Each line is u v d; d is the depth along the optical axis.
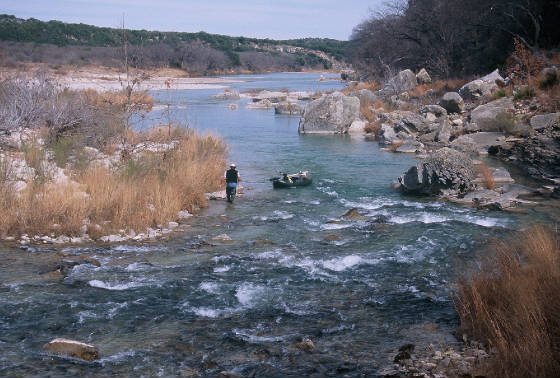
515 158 20.91
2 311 7.70
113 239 11.55
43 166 14.82
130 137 20.62
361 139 29.33
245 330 7.22
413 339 6.84
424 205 14.99
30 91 20.88
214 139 22.67
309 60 175.25
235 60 143.12
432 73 46.75
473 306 7.18
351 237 11.98
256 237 12.02
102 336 7.01
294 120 38.16
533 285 6.87
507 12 37.75
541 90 26.83
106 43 112.69
